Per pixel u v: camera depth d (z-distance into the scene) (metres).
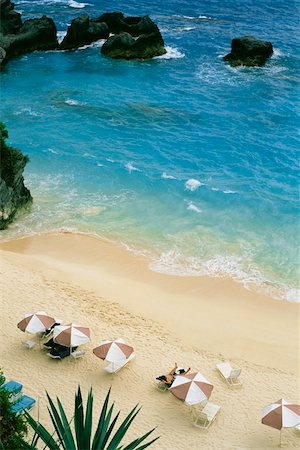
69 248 35.94
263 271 34.03
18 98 59.16
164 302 30.97
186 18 87.75
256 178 44.31
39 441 20.97
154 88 62.38
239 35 79.25
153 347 27.16
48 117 54.84
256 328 29.14
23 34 71.75
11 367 25.25
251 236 37.28
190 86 62.66
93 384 24.72
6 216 37.59
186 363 26.28
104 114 55.72
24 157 39.41
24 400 22.73
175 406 23.80
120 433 14.73
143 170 45.12
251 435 22.58
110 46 70.38
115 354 24.95
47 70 67.06
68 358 26.16
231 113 56.09
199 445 21.91
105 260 34.84
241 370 25.52
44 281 31.75
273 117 55.09
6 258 33.81
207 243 36.59
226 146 49.53
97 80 64.44
